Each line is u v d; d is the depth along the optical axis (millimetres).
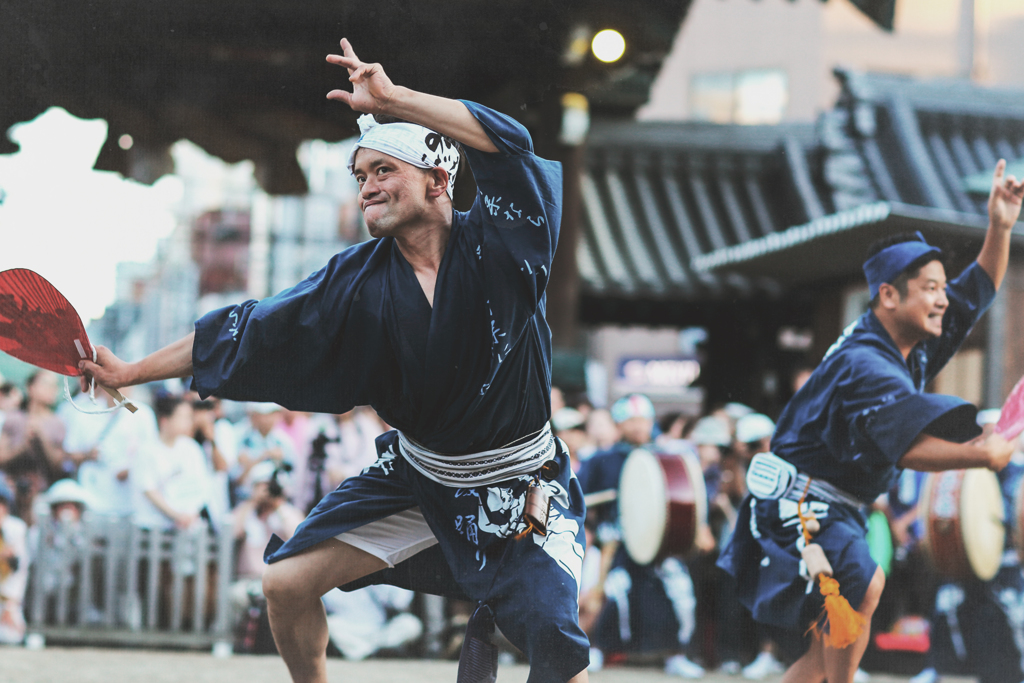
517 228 4832
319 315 5016
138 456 11148
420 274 5023
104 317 18328
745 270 16578
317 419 11891
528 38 9938
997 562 9500
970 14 19594
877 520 10758
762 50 22141
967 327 6984
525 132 4777
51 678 8273
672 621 10898
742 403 18578
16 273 5078
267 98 11422
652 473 10914
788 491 6594
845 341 6766
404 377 5016
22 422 11133
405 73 10125
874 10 10188
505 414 5047
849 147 17406
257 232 19250
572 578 4961
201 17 9852
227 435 11688
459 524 5191
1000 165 7004
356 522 5336
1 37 9047
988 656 9977
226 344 5066
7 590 10781
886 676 10547
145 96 10539
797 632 6809
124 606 10883
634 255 18297
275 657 10281
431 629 10781
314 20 9914
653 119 19484
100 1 9414
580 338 20797
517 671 8945
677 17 10195
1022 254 12305
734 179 19156
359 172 4980
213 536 10977
